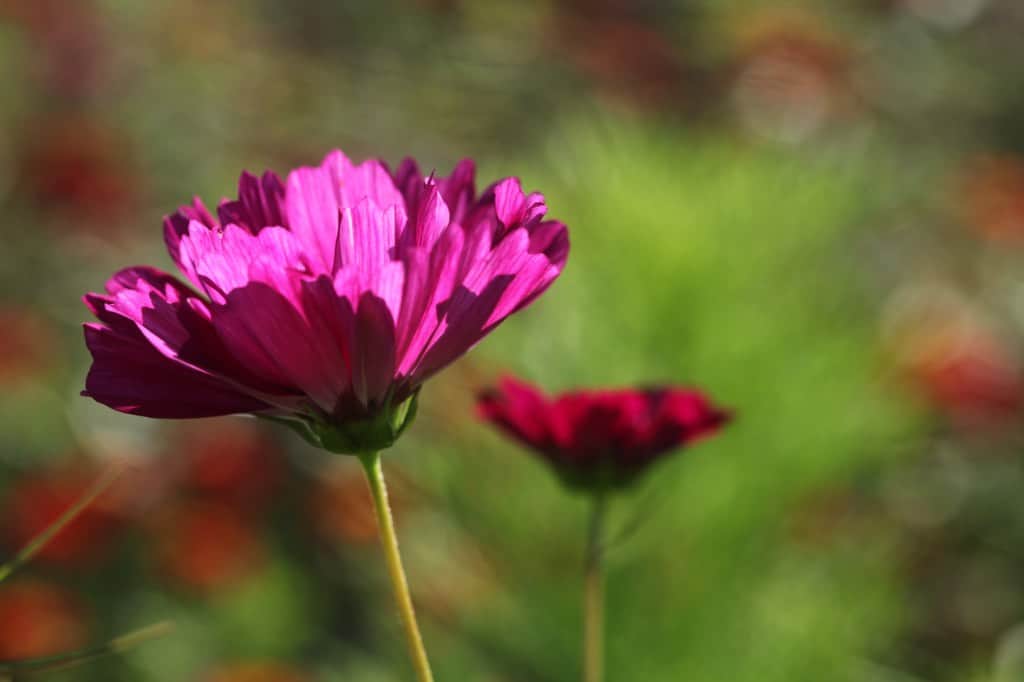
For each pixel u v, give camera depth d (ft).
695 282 3.34
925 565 4.65
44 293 6.04
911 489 4.76
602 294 3.38
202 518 4.60
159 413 1.81
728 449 3.20
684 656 3.09
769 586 3.27
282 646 4.61
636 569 3.15
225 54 7.55
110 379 1.80
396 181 1.90
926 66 8.54
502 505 3.17
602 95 7.13
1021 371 5.55
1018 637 4.45
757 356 3.27
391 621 3.37
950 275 6.38
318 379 1.79
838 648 3.17
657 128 6.34
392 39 7.73
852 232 4.56
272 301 1.77
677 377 3.24
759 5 8.16
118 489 4.56
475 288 1.80
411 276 1.77
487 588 3.21
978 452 5.00
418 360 1.81
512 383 2.17
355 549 4.74
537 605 3.11
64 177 5.98
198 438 4.95
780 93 7.43
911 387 4.48
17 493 4.72
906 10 8.79
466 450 3.23
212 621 4.62
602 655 3.09
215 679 4.15
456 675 3.12
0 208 6.08
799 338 3.40
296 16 7.92
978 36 8.94
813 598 3.27
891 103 8.28
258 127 7.41
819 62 7.60
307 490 5.00
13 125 6.54
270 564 4.73
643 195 3.56
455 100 7.61
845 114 7.62
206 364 1.80
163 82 7.27
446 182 1.89
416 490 3.38
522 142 7.36
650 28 8.00
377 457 1.82
